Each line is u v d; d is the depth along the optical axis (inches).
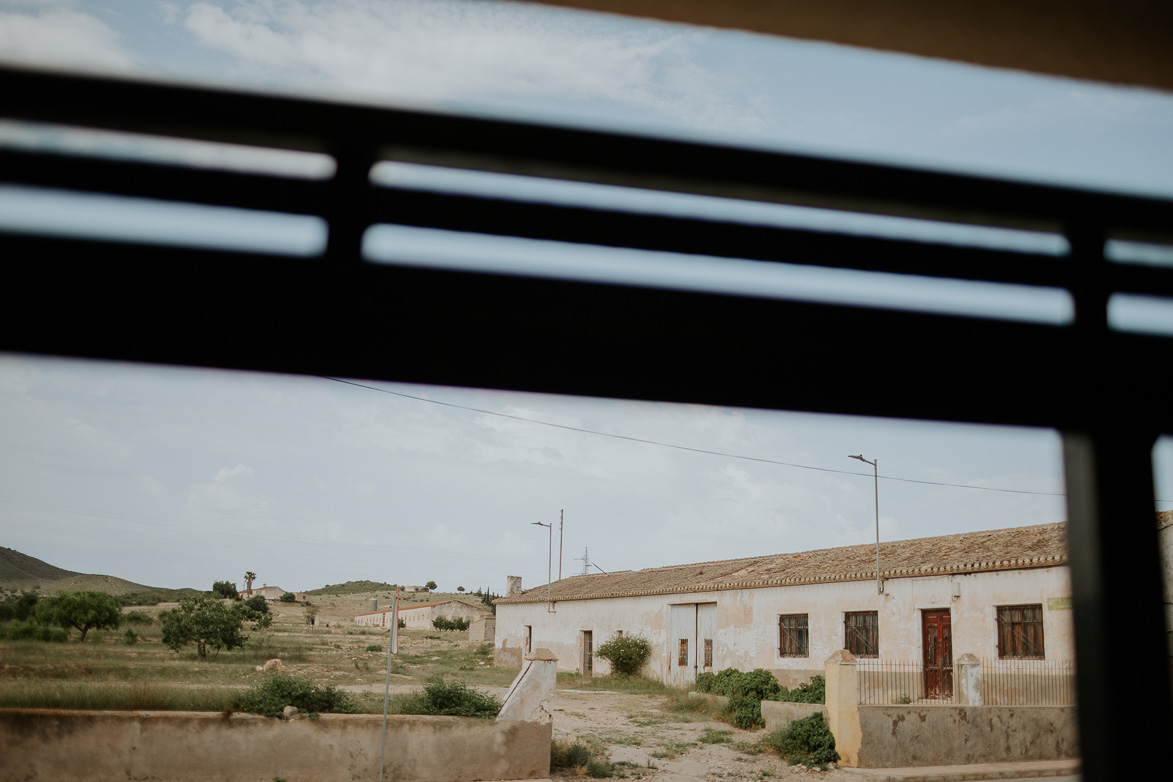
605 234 79.0
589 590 1375.5
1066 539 91.4
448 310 75.5
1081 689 89.5
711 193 83.4
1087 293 88.9
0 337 67.5
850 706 528.4
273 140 73.6
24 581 4254.4
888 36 93.8
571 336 77.8
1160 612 87.0
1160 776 84.8
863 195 85.0
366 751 409.7
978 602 677.3
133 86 71.2
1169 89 107.1
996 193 87.9
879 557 795.4
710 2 86.0
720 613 992.2
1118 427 88.4
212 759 384.5
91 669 681.6
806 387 82.5
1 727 358.3
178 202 71.4
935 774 495.5
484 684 949.8
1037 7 88.1
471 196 76.4
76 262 69.1
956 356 85.7
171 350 70.4
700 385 80.5
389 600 4655.5
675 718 734.5
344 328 73.5
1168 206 92.0
